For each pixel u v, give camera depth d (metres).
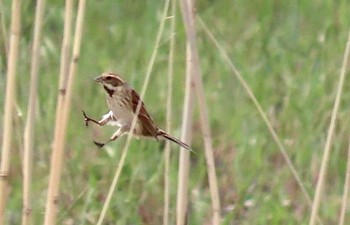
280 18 20.20
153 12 18.86
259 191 15.36
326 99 16.48
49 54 17.33
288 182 15.38
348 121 15.91
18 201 14.66
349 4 19.20
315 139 15.91
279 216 14.34
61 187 14.70
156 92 17.27
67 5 9.67
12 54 9.83
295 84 17.31
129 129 8.60
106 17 19.89
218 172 16.05
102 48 18.91
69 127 15.91
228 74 17.62
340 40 17.80
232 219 14.45
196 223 14.72
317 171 15.66
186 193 10.38
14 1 9.78
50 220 9.80
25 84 15.70
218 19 20.23
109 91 8.61
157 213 14.69
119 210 14.47
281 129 16.42
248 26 19.86
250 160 15.77
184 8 9.73
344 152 15.91
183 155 10.28
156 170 15.12
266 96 17.27
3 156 9.99
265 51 18.64
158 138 8.71
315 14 19.50
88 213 14.25
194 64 9.81
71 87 9.57
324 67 17.33
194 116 17.20
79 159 15.24
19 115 11.21
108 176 14.96
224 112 17.08
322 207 14.79
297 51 18.48
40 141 15.16
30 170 10.09
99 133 15.90
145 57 18.05
